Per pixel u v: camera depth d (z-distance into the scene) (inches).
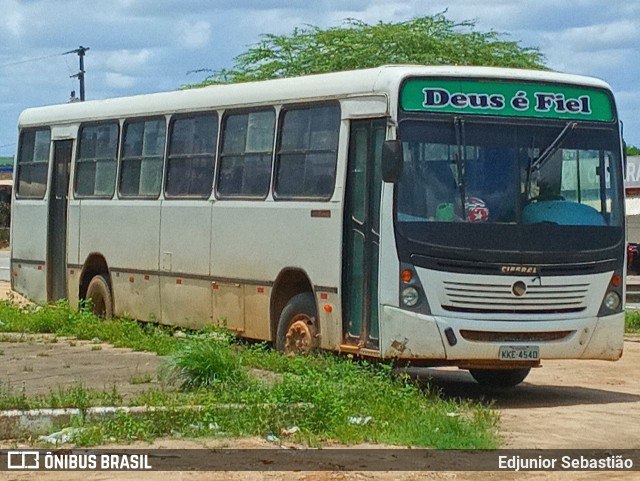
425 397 531.8
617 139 591.5
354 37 1563.7
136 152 787.4
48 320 770.2
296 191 633.6
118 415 448.5
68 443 424.5
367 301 572.7
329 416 458.6
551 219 567.5
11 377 555.8
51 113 885.8
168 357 577.9
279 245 642.8
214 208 701.9
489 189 561.6
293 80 648.4
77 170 851.4
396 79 559.8
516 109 573.0
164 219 749.3
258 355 598.9
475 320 551.8
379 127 572.1
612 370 705.6
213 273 701.3
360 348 574.6
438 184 556.1
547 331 560.7
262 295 658.2
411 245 549.0
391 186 552.4
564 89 583.2
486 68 577.6
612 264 578.6
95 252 822.5
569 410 538.9
